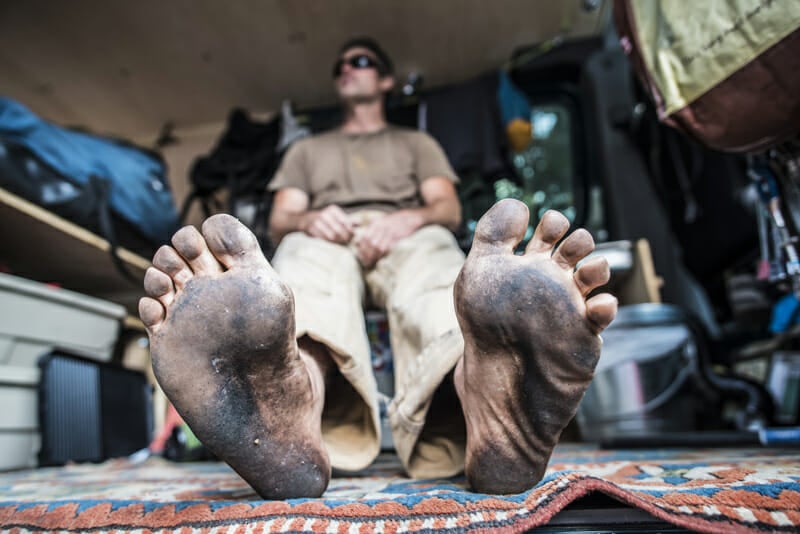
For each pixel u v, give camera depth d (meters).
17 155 1.70
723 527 0.51
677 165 2.03
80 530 0.60
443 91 2.47
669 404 1.59
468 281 0.58
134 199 2.16
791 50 0.75
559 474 0.61
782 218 0.98
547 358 0.57
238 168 2.38
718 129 0.87
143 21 2.28
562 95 2.58
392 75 1.69
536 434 0.60
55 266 2.13
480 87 2.40
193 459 1.65
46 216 1.74
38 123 1.80
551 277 0.56
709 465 0.81
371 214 1.29
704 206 2.03
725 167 1.83
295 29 2.35
